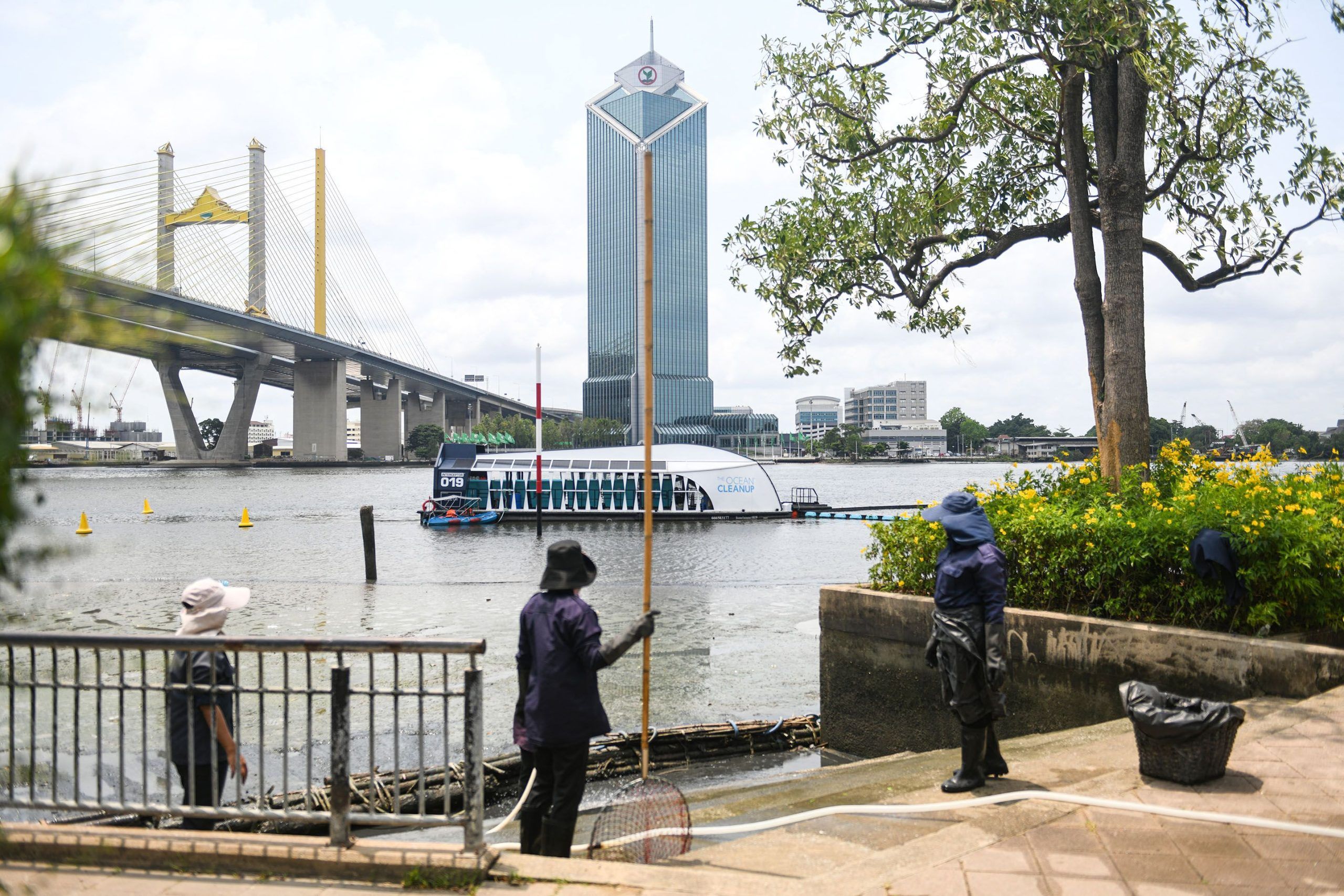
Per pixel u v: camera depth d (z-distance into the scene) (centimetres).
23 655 1331
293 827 672
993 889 380
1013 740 712
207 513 5225
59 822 649
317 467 14862
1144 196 1027
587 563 490
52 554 217
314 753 869
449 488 4531
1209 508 752
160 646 424
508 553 3066
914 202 1179
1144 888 379
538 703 467
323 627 1625
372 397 16500
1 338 169
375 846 407
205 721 505
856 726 903
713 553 3041
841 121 1160
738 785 736
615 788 777
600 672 1254
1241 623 721
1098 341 1022
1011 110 1225
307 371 13888
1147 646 716
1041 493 1000
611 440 19712
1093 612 791
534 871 397
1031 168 1245
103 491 7956
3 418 184
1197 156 1094
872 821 514
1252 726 582
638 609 1839
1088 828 445
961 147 1233
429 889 387
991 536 533
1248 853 410
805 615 1752
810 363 1196
